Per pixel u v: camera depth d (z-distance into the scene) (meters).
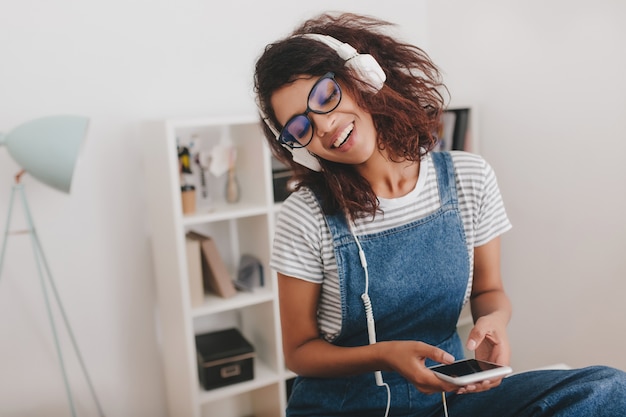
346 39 1.23
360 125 1.18
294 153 1.25
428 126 1.26
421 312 1.31
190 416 2.24
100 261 2.35
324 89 1.13
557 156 2.28
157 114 2.37
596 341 2.23
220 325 2.58
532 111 2.36
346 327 1.30
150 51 2.34
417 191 1.29
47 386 2.33
